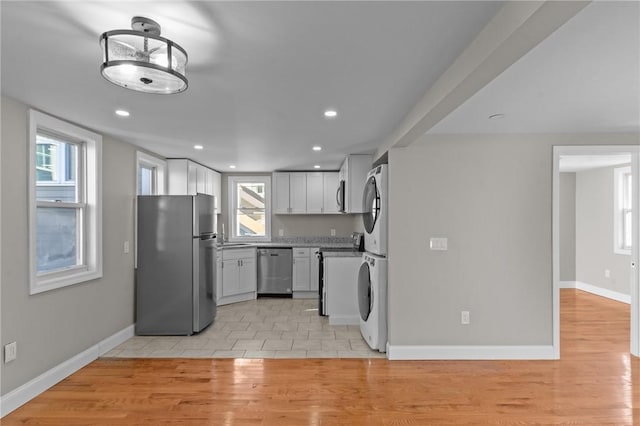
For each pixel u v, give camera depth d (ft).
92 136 11.28
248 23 5.15
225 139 12.73
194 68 6.73
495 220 11.45
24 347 8.69
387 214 12.07
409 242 11.50
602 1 4.44
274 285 20.38
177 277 13.65
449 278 11.46
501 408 8.45
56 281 9.64
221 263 18.40
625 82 7.16
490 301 11.42
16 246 8.48
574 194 22.66
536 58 6.07
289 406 8.51
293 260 20.34
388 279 11.63
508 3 4.58
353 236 19.84
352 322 15.07
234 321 15.57
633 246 11.79
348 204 15.74
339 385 9.57
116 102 8.65
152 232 13.67
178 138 12.52
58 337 9.80
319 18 5.02
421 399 8.85
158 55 5.39
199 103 8.75
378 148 14.14
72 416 8.04
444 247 11.46
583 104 8.50
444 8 4.77
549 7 3.85
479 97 8.04
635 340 11.68
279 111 9.39
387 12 4.87
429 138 11.55
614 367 10.77
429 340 11.43
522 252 11.44
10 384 8.30
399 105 8.89
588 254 21.62
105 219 11.96
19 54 6.13
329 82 7.42
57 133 10.20
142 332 13.61
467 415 8.16
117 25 5.21
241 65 6.60
